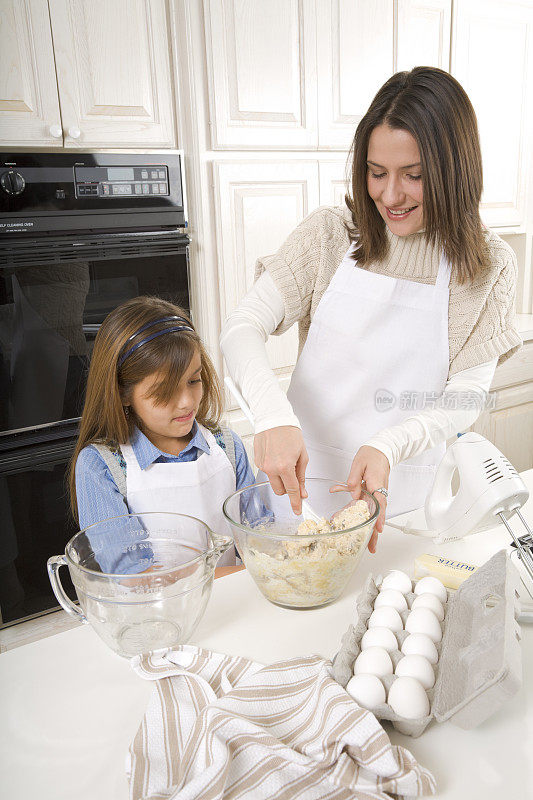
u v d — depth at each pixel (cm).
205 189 197
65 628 198
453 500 92
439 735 63
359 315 124
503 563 77
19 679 72
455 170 102
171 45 187
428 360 122
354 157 111
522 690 69
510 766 60
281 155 210
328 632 79
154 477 115
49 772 59
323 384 131
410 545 99
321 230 127
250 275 212
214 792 52
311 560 78
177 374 107
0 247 172
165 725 62
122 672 73
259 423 99
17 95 165
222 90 191
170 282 200
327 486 99
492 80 255
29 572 195
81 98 175
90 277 186
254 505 96
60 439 193
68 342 188
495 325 116
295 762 56
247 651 75
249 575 93
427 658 68
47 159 174
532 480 122
